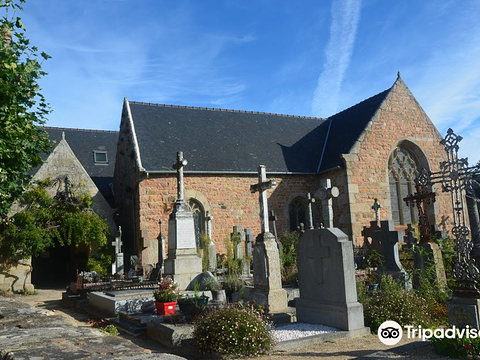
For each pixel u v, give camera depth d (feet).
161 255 54.95
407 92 75.25
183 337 25.32
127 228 69.05
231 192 67.82
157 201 62.54
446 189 24.62
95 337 12.03
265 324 24.09
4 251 56.90
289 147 78.18
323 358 21.24
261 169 34.99
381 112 71.97
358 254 51.67
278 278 32.94
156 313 31.50
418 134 74.28
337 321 26.48
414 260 38.14
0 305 18.58
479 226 30.32
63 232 60.64
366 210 67.67
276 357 21.80
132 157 66.39
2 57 28.68
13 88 28.71
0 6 29.25
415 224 64.28
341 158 67.97
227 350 21.77
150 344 26.40
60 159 63.72
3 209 35.42
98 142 91.91
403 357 18.28
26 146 31.91
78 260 76.74
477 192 46.85
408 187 73.41
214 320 23.02
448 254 39.88
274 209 70.13
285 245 59.93
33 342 11.34
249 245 54.85
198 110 79.87
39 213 58.85
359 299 29.68
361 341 24.64
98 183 82.89
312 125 86.79
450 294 31.96
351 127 75.87
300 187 72.74
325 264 27.86
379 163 70.23
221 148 72.02
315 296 28.50
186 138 71.46
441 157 75.31
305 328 26.76
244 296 37.76
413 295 30.19
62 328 13.30
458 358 18.10
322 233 28.07
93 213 63.00
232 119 80.94
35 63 31.86
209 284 39.78
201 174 65.92
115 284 45.21
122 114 75.25
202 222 65.31
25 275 58.29
